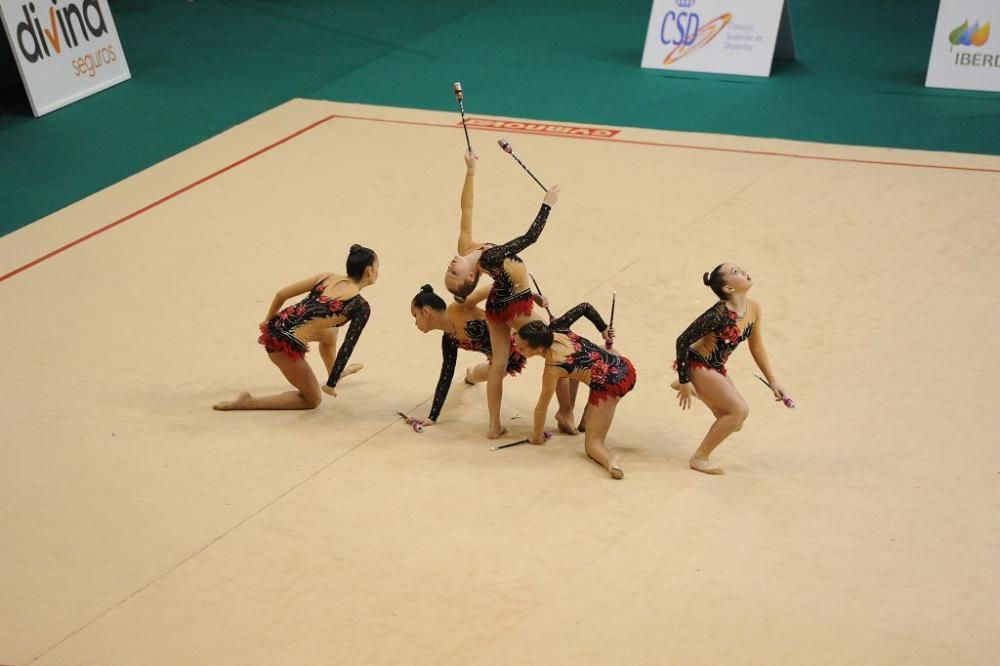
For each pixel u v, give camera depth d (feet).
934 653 31.09
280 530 37.22
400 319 50.06
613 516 37.32
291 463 40.73
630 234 56.49
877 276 51.60
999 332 46.78
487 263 39.83
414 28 90.38
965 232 55.16
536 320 39.45
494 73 80.38
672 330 47.98
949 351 45.70
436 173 64.64
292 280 53.72
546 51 84.38
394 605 33.60
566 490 38.78
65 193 65.10
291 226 59.21
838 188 60.54
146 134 72.84
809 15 90.07
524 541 36.24
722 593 33.68
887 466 39.24
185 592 34.55
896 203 58.49
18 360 47.91
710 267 53.01
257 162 67.41
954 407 42.22
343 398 44.88
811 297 50.11
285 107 75.82
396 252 55.77
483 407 44.37
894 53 81.10
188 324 50.37
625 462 40.24
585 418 40.27
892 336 46.91
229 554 36.17
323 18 93.56
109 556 36.27
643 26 88.74
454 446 41.63
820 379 44.32
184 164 67.72
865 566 34.60
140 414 43.93
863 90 74.59
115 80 81.25
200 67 84.07
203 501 38.81
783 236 55.62
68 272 55.62
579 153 66.54
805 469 39.32
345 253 55.98
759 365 39.29
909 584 33.78
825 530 36.27
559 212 59.16
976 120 68.85
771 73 78.54
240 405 43.91
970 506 37.06
